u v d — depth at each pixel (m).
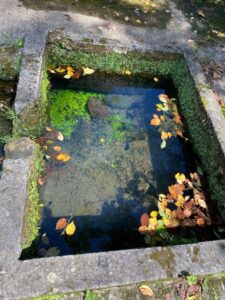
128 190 3.00
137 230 2.73
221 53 4.26
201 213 2.93
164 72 4.22
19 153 2.56
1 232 2.01
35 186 2.65
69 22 4.09
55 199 2.77
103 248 2.57
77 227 2.65
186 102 3.74
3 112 3.27
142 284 1.96
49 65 3.99
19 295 1.78
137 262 2.02
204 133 3.24
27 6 4.13
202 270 2.07
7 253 1.93
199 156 3.37
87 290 1.86
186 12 4.94
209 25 4.79
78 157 3.13
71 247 2.51
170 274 2.01
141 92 4.10
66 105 3.63
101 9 4.48
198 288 2.02
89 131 3.40
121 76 4.20
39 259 1.94
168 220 2.80
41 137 3.19
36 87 3.07
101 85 4.04
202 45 4.30
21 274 1.86
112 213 2.80
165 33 4.37
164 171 3.24
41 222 2.60
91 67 4.11
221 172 2.88
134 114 3.72
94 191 2.91
